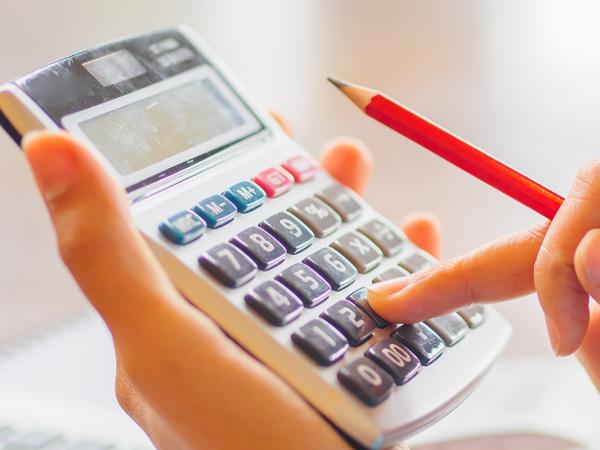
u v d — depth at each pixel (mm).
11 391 544
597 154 810
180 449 392
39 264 734
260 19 948
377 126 854
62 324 655
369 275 447
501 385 604
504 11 973
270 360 378
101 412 530
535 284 381
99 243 337
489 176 415
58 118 409
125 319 345
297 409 355
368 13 970
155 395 352
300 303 398
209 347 350
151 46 479
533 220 771
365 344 404
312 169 494
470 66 910
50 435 495
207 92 489
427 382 401
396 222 752
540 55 932
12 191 793
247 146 486
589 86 896
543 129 836
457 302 404
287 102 851
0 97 398
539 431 550
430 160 837
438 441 540
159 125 452
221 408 347
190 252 405
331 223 461
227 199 440
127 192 417
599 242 342
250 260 407
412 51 921
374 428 363
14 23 847
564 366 632
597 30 962
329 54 912
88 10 885
